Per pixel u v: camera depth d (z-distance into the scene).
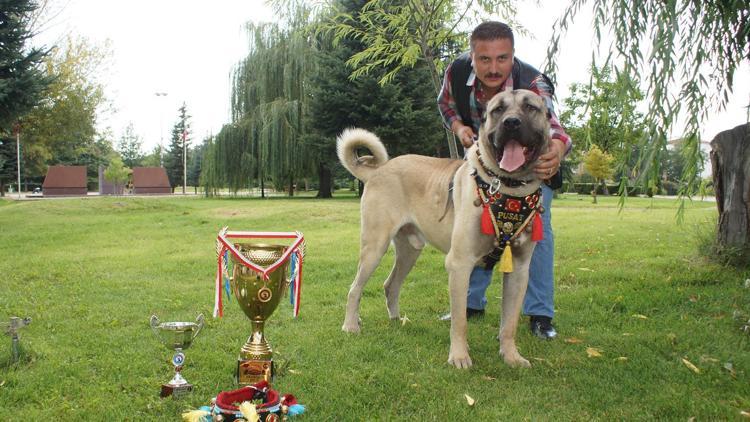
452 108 4.20
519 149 3.04
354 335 3.92
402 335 3.95
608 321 4.27
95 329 3.99
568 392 2.90
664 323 4.14
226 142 26.92
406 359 3.42
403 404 2.77
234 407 2.40
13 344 3.30
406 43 6.09
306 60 25.83
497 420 2.57
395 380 3.03
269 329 4.06
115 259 7.39
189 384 2.88
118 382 3.00
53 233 10.70
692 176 3.47
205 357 3.38
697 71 3.30
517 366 3.34
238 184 27.38
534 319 4.05
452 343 3.42
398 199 4.00
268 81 26.44
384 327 4.18
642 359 3.35
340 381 3.02
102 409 2.66
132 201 17.44
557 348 3.67
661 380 3.03
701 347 3.55
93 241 9.51
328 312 4.59
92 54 29.86
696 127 3.32
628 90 3.20
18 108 17.05
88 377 3.06
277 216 13.04
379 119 23.95
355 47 23.50
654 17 3.29
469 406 2.73
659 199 26.95
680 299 4.73
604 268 6.21
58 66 28.09
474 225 3.32
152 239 9.80
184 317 4.36
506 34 3.56
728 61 4.18
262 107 26.14
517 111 3.05
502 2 5.68
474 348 3.71
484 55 3.58
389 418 2.58
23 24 17.31
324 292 5.34
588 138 3.54
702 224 7.51
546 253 4.00
